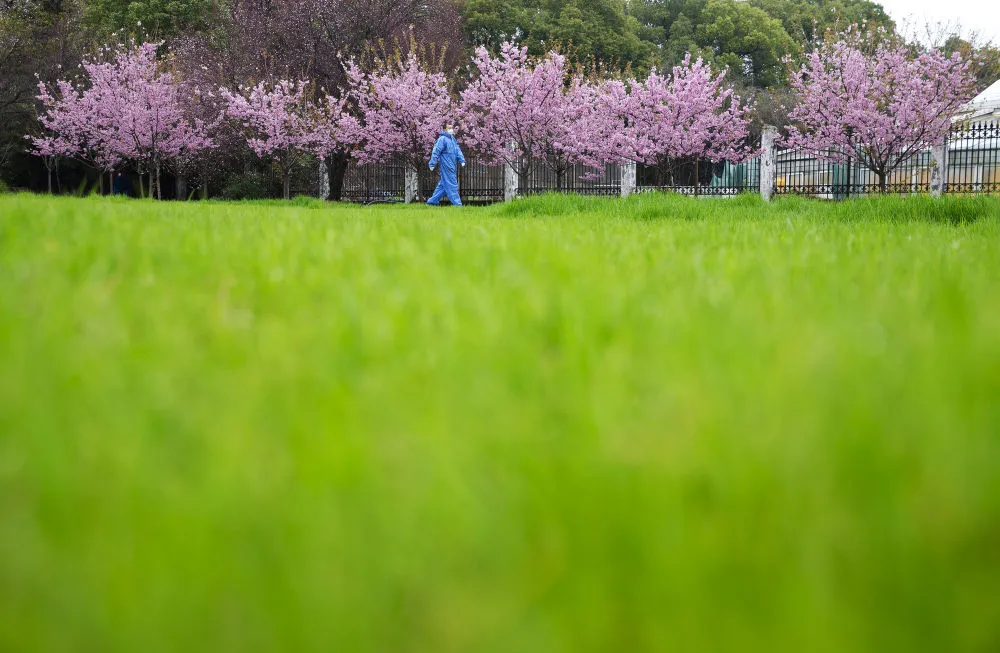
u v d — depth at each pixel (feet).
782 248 10.93
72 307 5.19
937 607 1.65
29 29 102.99
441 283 6.55
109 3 135.03
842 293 6.01
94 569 1.91
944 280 6.57
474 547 1.97
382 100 95.14
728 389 3.11
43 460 2.46
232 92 99.50
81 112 95.91
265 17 110.63
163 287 6.46
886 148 79.05
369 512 2.10
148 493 2.27
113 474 2.42
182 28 132.36
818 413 2.77
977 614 1.63
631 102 91.81
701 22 210.38
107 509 2.20
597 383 3.30
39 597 1.82
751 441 2.48
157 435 2.74
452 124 94.32
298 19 106.52
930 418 2.58
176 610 1.78
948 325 4.31
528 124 91.35
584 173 98.43
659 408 2.80
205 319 5.14
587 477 2.27
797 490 2.13
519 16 166.81
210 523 2.05
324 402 3.12
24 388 3.33
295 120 91.45
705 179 100.68
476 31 165.17
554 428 2.78
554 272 7.34
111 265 7.57
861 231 15.90
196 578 1.88
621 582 1.80
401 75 97.35
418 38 121.70
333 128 93.86
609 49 171.42
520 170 96.32
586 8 173.17
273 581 1.85
